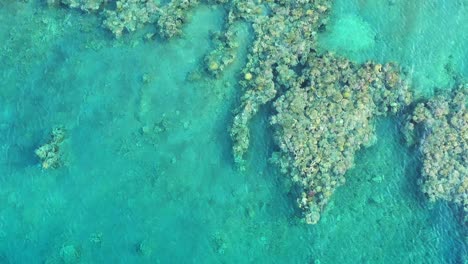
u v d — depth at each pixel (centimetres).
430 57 2320
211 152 2319
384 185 2231
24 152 2388
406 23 2364
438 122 2183
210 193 2281
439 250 2141
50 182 2344
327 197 2153
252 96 2289
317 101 2238
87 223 2288
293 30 2342
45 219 2306
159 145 2344
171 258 2227
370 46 2353
